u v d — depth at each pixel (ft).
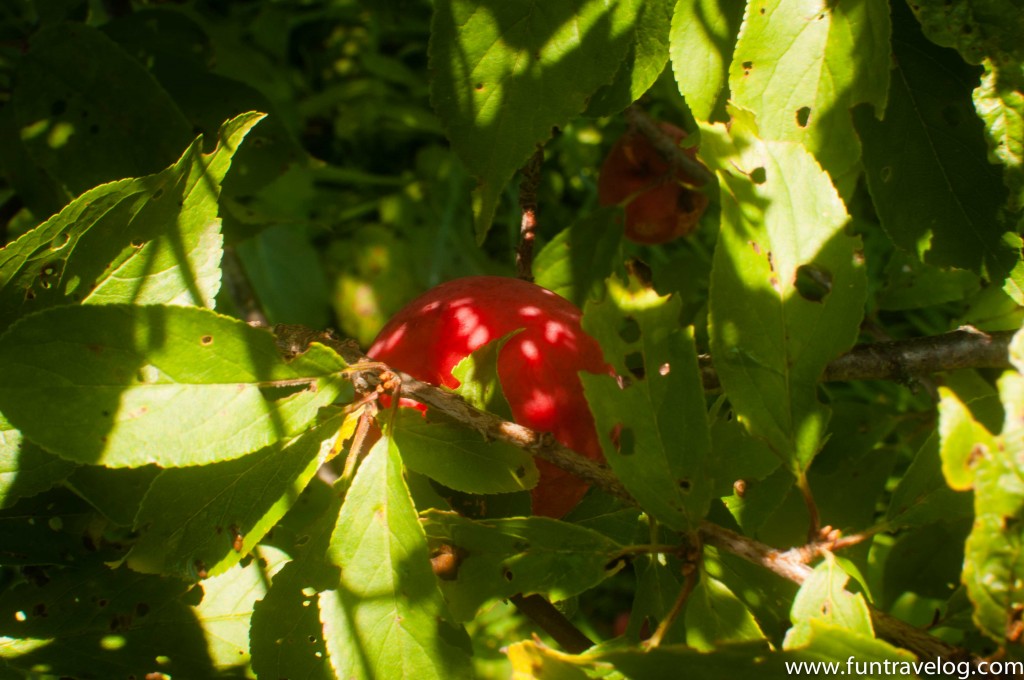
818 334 1.07
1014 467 0.90
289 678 1.10
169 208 1.16
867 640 0.94
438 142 3.47
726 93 1.25
